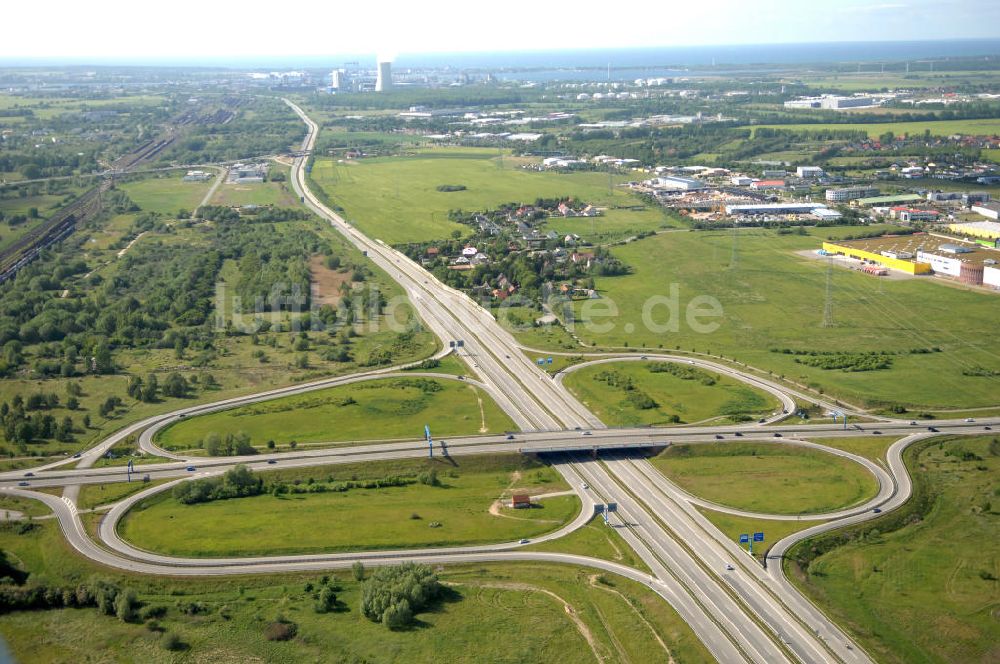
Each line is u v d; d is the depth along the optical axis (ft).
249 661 506.89
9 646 523.70
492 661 504.43
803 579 579.48
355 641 522.88
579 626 535.60
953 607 550.36
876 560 604.08
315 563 602.03
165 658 511.40
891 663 495.00
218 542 624.18
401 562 602.03
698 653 501.56
